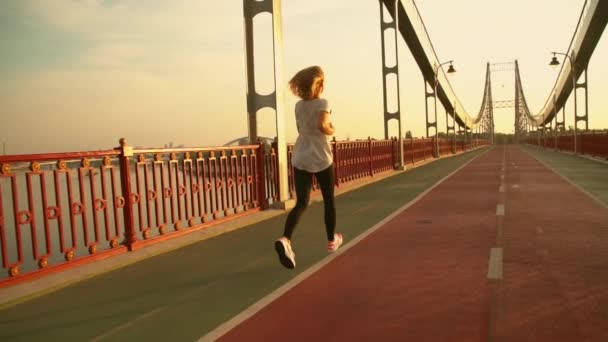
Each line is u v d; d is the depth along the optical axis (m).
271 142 10.25
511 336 3.31
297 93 5.23
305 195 5.11
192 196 7.41
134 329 3.65
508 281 4.64
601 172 19.72
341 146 14.83
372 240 6.86
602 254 5.69
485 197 11.88
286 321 3.72
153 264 5.68
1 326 3.78
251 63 10.35
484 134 148.50
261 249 6.41
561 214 8.84
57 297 4.48
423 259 5.62
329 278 4.91
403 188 14.87
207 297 4.38
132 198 6.20
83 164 5.43
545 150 64.88
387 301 4.13
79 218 12.82
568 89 63.38
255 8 10.31
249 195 9.35
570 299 4.07
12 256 9.37
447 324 3.56
